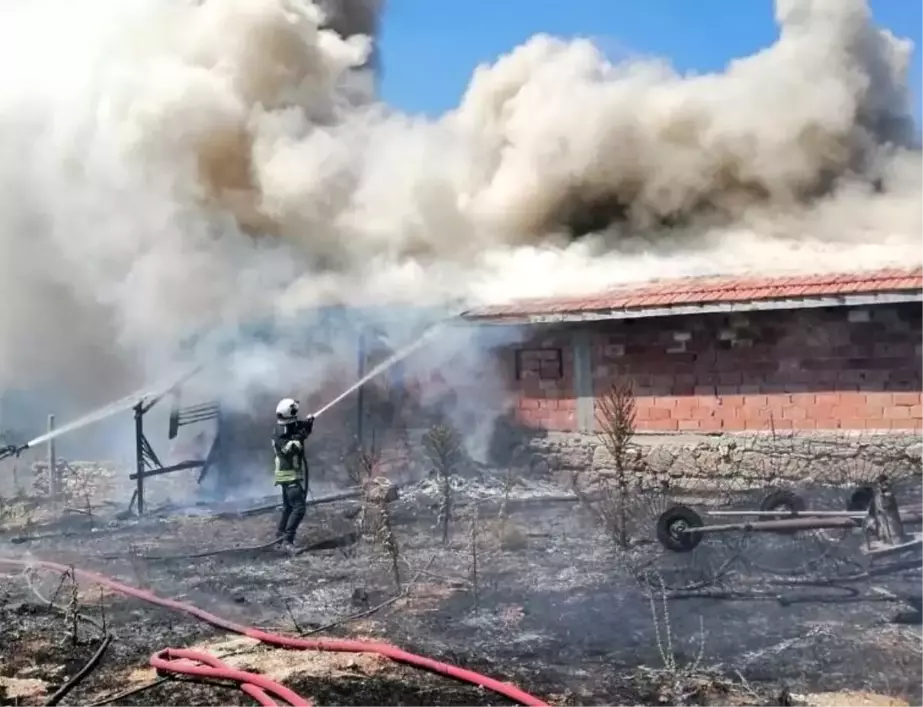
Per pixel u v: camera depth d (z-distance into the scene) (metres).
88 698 5.86
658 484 12.09
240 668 6.26
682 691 5.51
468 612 7.38
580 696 5.53
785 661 5.94
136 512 13.91
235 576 9.05
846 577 7.71
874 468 10.81
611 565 8.60
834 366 11.26
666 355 12.50
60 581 8.59
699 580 7.88
